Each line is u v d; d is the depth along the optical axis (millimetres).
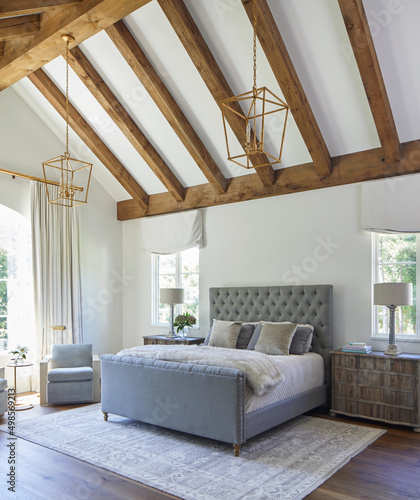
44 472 3746
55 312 7008
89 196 7832
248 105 5574
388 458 4000
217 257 7047
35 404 6027
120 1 3971
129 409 4930
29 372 6863
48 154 7211
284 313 6078
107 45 5652
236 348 5914
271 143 5953
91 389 6043
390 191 5355
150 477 3627
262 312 6297
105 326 7980
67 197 4715
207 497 3277
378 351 5367
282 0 4488
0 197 6547
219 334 6004
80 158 7652
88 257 7754
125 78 5988
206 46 5137
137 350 5266
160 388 4637
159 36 5297
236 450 4039
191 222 7223
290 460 3938
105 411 5211
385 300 4992
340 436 4570
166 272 7855
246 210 6746
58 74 6336
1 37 4473
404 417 4797
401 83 4758
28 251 7070
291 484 3463
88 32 4457
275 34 4637
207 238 7188
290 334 5434
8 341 6871
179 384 4469
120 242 8336
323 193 6012
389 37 4430
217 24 4914
